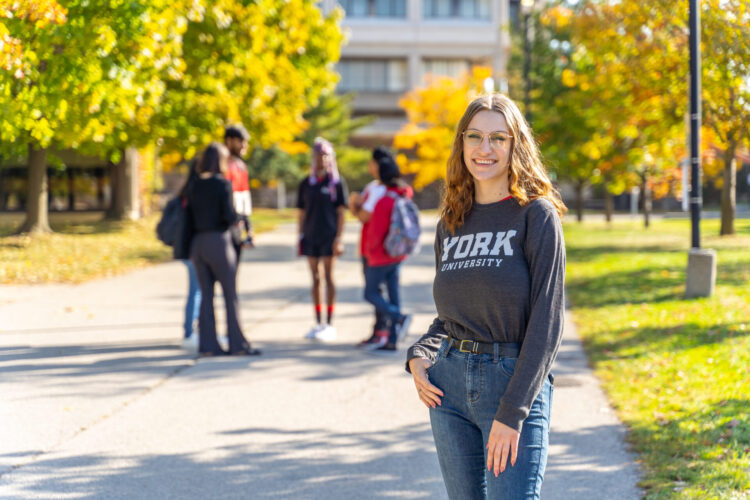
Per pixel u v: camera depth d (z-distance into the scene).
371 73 66.38
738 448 4.82
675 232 24.27
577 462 4.87
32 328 9.33
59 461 4.95
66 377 7.03
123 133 17.44
